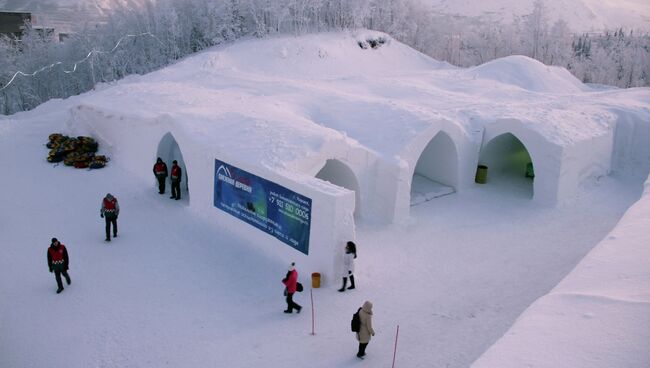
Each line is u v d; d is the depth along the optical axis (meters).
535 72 35.66
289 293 10.61
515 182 19.80
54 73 56.50
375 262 13.08
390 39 56.41
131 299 11.48
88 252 13.74
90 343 9.95
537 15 66.00
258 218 13.74
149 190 18.28
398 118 17.95
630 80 68.88
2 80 53.69
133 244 14.28
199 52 55.75
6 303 11.31
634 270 6.45
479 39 71.00
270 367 9.03
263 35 55.09
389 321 10.37
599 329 5.29
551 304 5.94
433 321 10.26
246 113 17.70
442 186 18.91
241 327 10.34
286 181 12.62
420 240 14.50
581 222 15.57
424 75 34.69
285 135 15.05
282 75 45.94
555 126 17.75
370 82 27.30
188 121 16.98
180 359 9.40
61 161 20.98
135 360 9.43
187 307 11.16
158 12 56.81
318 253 12.02
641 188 18.47
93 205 17.05
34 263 13.16
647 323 5.25
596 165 18.58
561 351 5.00
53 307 11.16
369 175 15.81
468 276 12.32
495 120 18.78
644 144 19.81
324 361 9.12
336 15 58.09
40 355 9.64
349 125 18.72
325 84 26.83
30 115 31.75
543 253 13.49
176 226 15.49
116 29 57.31
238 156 14.24
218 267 13.02
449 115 19.50
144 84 26.08
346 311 10.82
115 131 20.73
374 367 8.84
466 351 8.97
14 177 19.25
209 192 15.49
